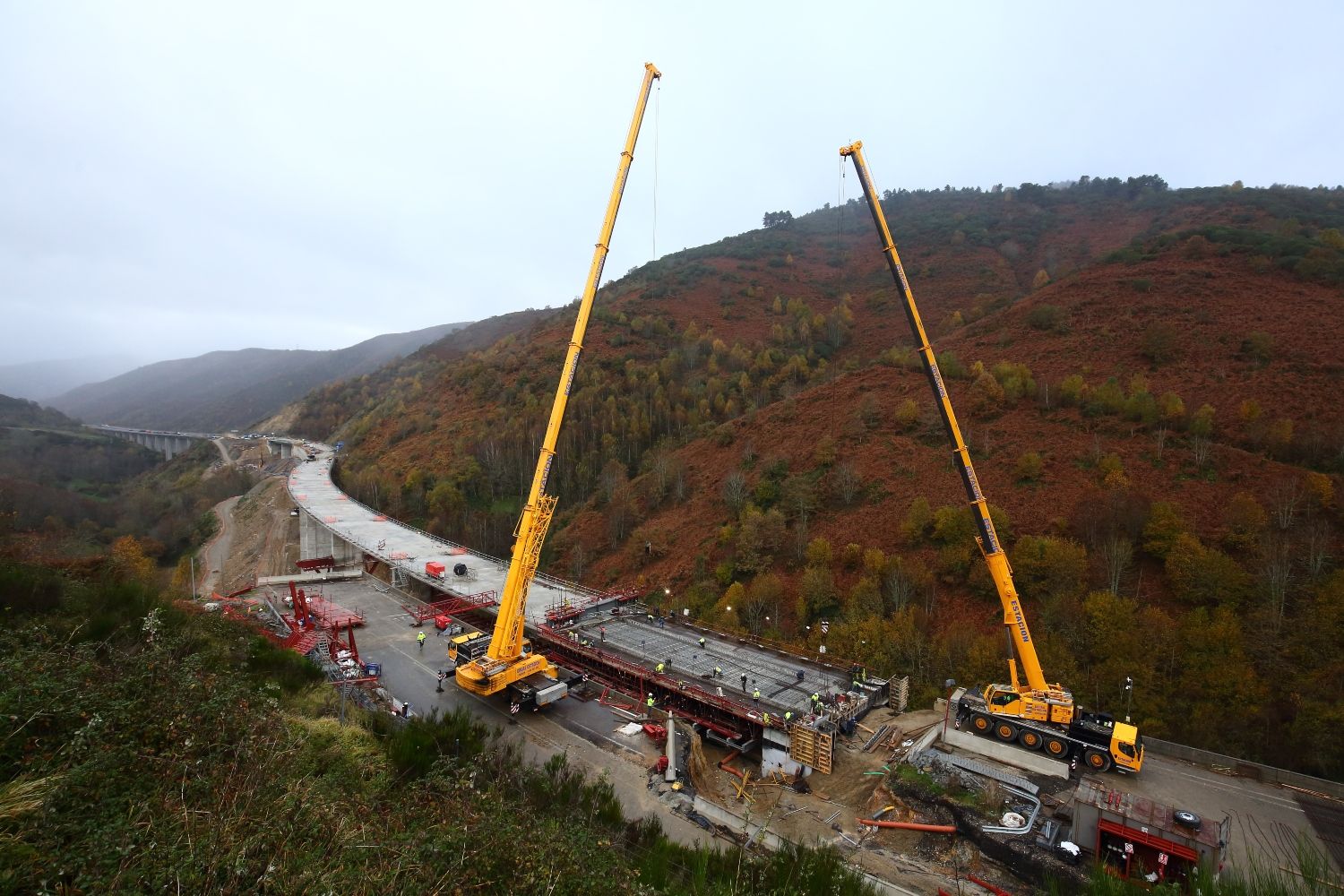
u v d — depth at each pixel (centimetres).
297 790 888
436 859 805
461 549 5884
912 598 4291
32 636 1165
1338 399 4538
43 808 699
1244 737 2747
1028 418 5575
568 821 1198
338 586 5406
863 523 5128
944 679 3459
